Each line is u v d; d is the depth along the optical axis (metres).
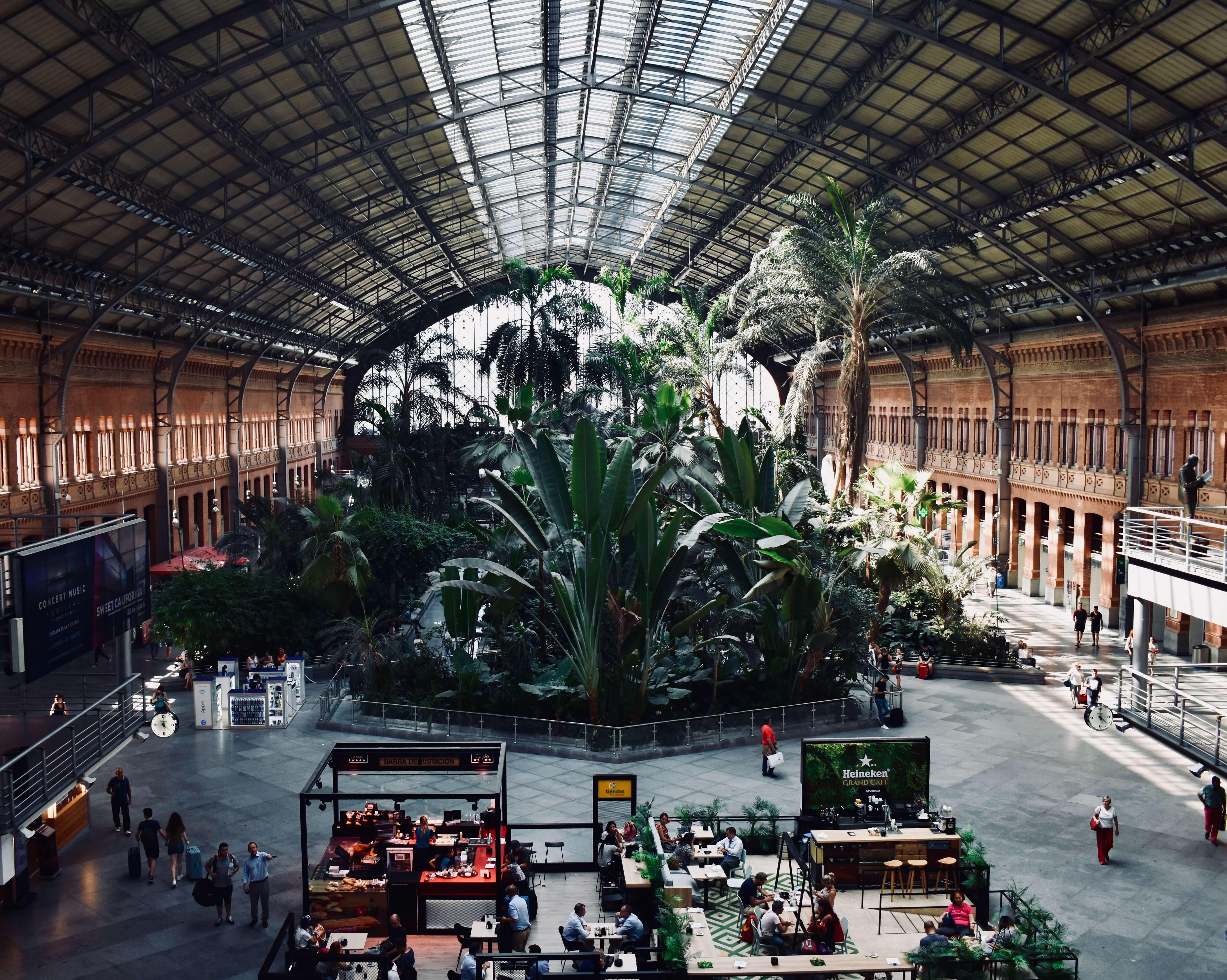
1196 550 22.02
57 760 16.61
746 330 36.47
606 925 14.25
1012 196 34.12
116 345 37.00
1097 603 38.69
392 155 39.28
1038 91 25.05
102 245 32.16
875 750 17.02
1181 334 31.12
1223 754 19.58
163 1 21.27
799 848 16.36
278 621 28.91
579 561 23.17
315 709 26.53
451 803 19.34
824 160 39.88
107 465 37.28
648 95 34.06
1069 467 39.81
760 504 26.27
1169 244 30.42
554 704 24.52
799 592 24.14
